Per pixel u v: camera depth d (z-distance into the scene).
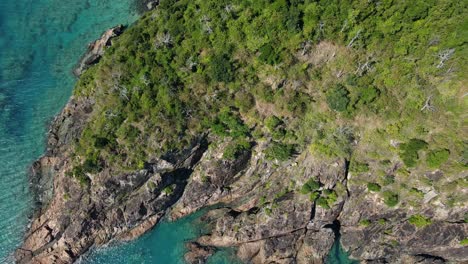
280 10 50.75
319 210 56.38
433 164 51.53
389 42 49.84
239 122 55.53
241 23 52.72
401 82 51.47
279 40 51.75
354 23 49.44
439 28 47.53
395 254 57.28
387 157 54.25
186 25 55.28
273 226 56.78
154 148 54.72
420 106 51.56
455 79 49.75
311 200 56.00
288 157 56.97
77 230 55.38
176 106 53.75
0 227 56.69
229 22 53.25
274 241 57.03
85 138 56.31
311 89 54.19
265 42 51.84
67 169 56.62
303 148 56.97
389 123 53.19
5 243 56.00
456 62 48.56
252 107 55.22
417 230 55.59
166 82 54.03
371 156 54.78
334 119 54.72
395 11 48.16
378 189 55.00
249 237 57.09
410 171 53.84
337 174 55.59
